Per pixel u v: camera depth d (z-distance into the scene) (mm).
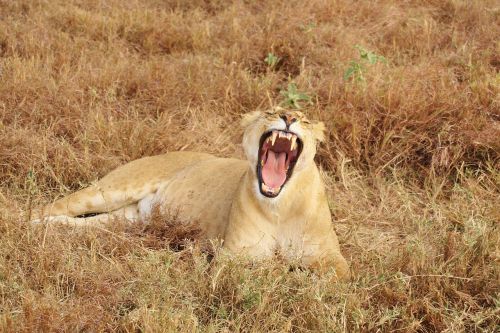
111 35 18297
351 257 10609
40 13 19109
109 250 10461
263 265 9688
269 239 10242
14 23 18031
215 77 15992
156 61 16375
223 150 14336
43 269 9445
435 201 12680
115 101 14891
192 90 15586
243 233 10133
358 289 9359
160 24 18734
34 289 9359
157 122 14500
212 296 9117
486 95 14430
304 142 9945
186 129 14727
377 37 18922
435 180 12992
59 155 12867
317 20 19375
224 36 18547
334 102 14711
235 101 15414
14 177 12438
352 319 8867
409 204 12367
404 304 9250
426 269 9781
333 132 13773
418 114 13836
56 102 14375
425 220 11727
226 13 19828
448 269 9781
